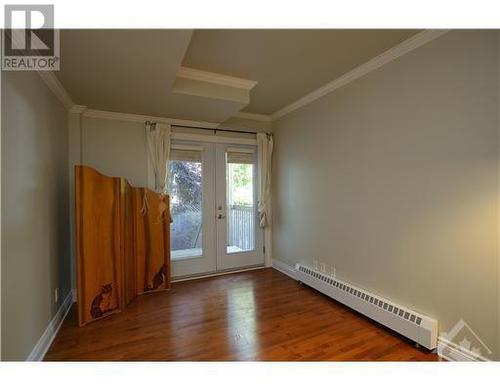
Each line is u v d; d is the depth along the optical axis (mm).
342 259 2936
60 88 2510
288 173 3873
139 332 2355
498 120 1650
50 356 2014
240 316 2654
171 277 3713
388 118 2363
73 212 3102
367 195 2600
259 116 4172
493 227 1689
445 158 1937
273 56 2400
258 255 4301
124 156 3416
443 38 1930
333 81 2918
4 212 1475
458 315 1879
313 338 2238
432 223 2031
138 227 3246
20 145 1702
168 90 2621
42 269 2092
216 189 3994
